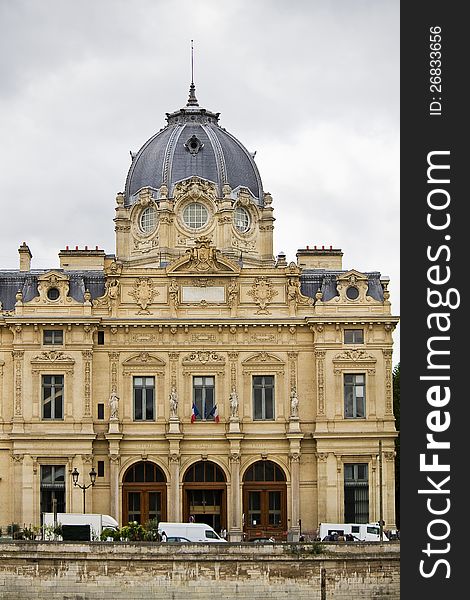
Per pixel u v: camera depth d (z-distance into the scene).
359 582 90.38
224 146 129.25
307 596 90.12
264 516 114.19
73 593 89.81
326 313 115.19
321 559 90.38
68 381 113.69
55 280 115.00
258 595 90.00
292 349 115.81
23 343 113.81
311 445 114.88
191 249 116.06
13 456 112.56
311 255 127.56
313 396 115.50
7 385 113.94
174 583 89.88
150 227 126.38
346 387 115.19
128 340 115.12
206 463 114.69
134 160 131.12
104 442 113.69
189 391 114.94
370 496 113.75
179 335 115.38
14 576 90.06
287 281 116.25
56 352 113.81
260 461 114.69
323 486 113.50
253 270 116.31
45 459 112.75
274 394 115.50
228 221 124.44
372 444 114.12
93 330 114.25
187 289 115.88
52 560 90.06
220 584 90.00
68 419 113.25
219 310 115.69
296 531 112.94
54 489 112.81
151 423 114.19
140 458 113.69
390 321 115.06
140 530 100.12
